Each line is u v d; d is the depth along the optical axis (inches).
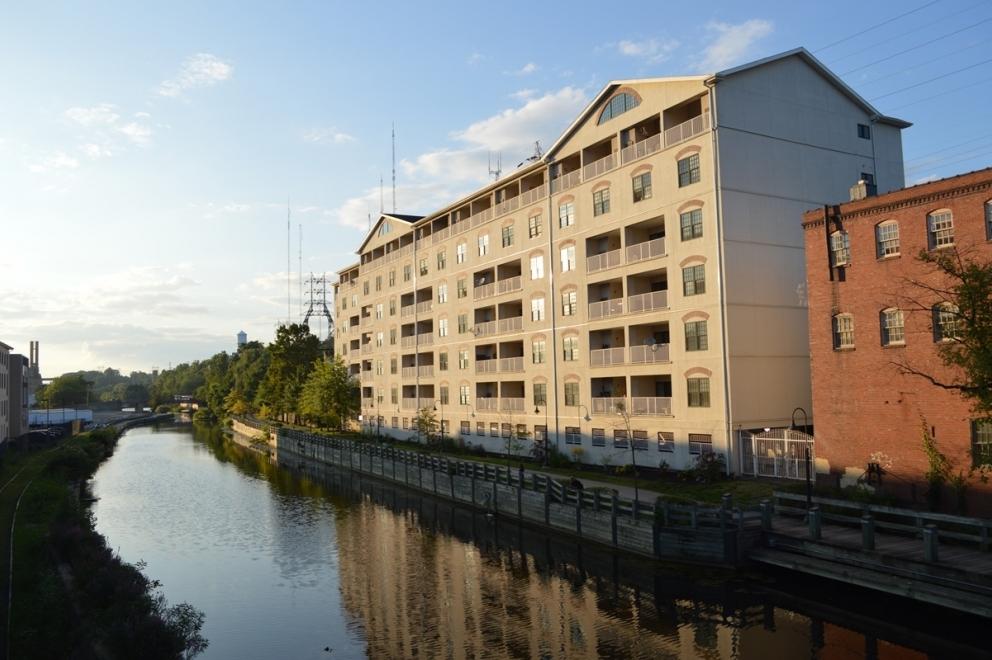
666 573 1002.7
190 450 3454.7
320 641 882.1
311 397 3363.7
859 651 729.0
